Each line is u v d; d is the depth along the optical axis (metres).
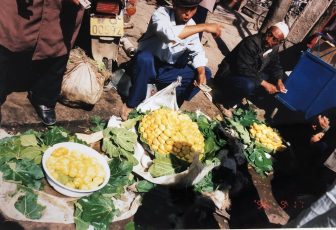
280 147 4.49
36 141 3.18
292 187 4.27
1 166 2.87
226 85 5.13
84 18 4.43
